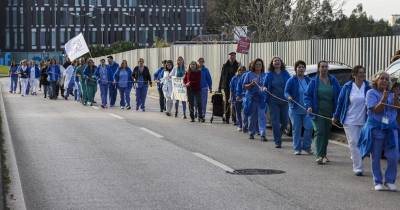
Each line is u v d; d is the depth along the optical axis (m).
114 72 35.44
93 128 23.81
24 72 47.53
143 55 64.94
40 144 19.22
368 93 12.42
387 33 71.94
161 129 23.58
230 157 16.67
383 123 12.23
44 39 136.88
